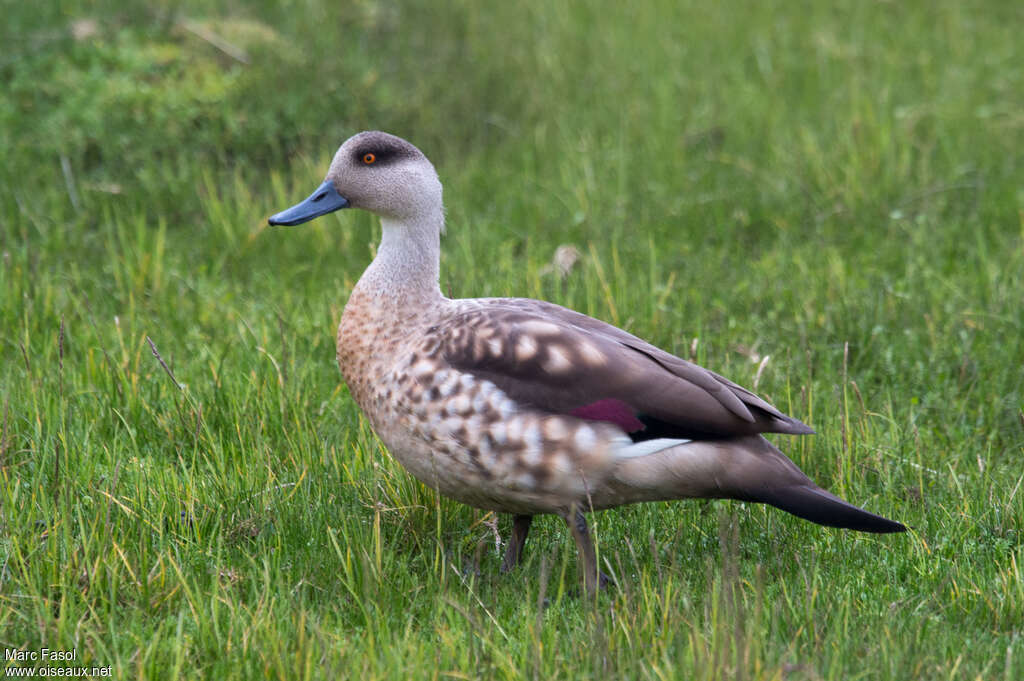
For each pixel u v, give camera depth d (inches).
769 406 299.3
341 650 266.1
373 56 746.8
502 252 542.9
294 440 370.6
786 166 623.2
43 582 290.5
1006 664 255.1
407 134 667.4
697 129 685.3
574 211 586.2
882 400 413.1
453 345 305.1
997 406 403.9
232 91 662.5
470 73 737.0
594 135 683.4
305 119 651.5
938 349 436.8
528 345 298.2
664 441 293.3
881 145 617.9
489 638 275.7
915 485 362.3
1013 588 295.3
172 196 587.5
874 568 318.0
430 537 336.2
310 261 545.0
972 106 691.4
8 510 317.7
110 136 623.8
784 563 320.8
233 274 526.3
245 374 404.5
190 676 260.2
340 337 330.0
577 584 315.6
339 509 335.6
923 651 266.1
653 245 521.7
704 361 430.6
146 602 286.4
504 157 660.1
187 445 375.9
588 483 297.3
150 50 695.7
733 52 807.7
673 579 298.4
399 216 336.2
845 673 260.2
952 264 518.3
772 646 259.9
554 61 768.9
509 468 299.0
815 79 748.6
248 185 608.1
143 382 405.7
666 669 255.9
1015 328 449.7
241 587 302.5
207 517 329.7
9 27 708.7
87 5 749.3
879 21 854.5
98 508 320.2
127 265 496.4
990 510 339.6
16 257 500.7
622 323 451.2
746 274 521.7
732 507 351.3
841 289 486.9
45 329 438.9
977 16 874.8
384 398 315.6
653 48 799.7
